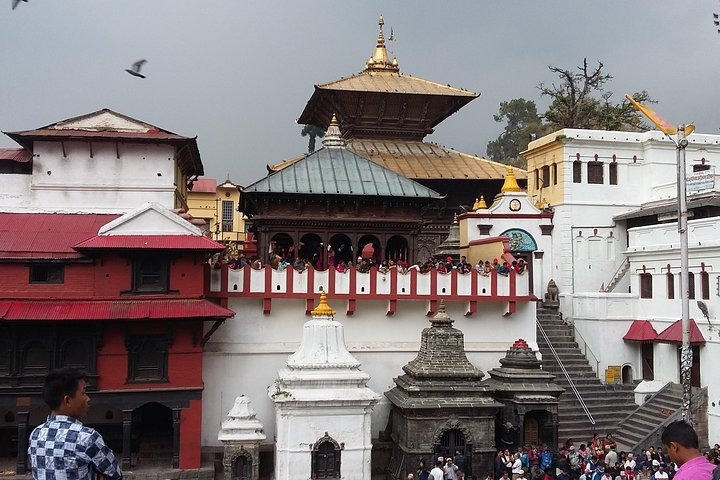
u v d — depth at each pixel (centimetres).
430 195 3434
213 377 2917
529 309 3266
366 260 3319
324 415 2514
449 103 4900
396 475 2666
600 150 4431
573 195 4375
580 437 3136
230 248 3972
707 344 3175
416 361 2805
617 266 4403
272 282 2975
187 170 3850
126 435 2603
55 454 679
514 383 2848
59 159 3105
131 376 2622
